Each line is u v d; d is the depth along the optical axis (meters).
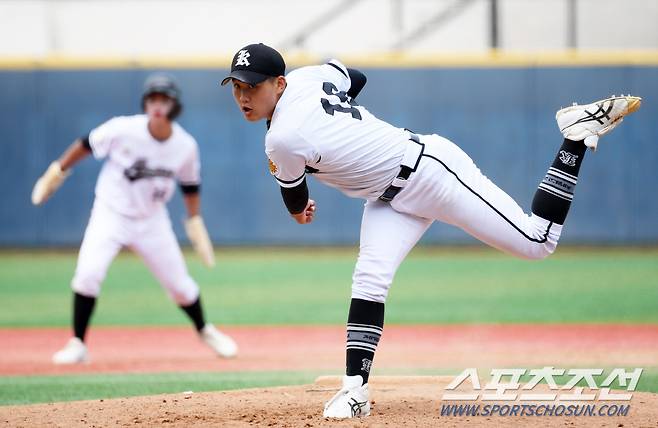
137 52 72.88
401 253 17.23
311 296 45.31
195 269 56.56
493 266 56.78
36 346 32.69
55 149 63.81
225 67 63.69
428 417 16.91
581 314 38.59
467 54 64.12
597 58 62.59
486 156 63.25
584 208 63.28
